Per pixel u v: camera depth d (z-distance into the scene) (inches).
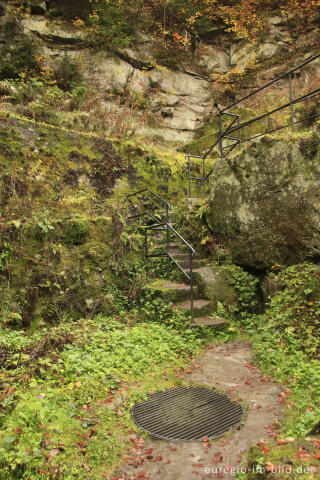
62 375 147.3
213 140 514.9
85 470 100.7
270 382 155.7
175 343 199.5
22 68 495.8
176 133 562.9
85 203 301.6
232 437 115.6
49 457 100.1
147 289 252.7
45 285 219.8
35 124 308.8
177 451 110.0
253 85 610.5
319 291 198.4
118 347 182.9
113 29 570.3
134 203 341.1
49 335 178.4
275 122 479.5
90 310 235.0
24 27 518.0
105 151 346.0
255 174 242.2
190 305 239.9
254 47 614.2
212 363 183.0
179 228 326.3
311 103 488.7
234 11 620.7
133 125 467.8
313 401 129.3
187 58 625.9
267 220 235.8
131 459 107.4
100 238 260.7
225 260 277.9
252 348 201.9
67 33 543.8
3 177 268.4
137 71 580.7
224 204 266.8
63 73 524.7
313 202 208.4
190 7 624.1
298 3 577.0
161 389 152.0
